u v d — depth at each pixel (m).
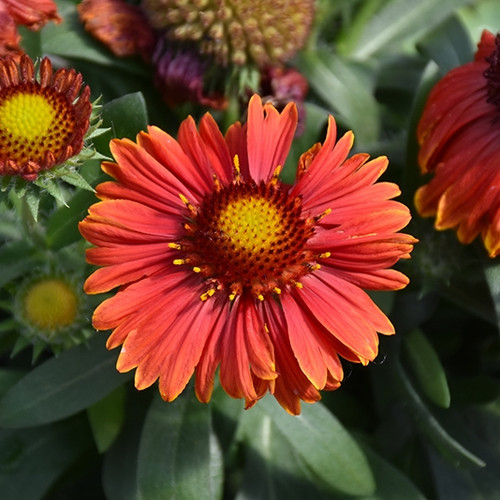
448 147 0.36
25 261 0.35
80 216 0.34
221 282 0.31
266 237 0.31
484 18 0.42
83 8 0.38
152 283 0.31
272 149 0.33
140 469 0.34
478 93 0.35
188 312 0.31
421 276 0.37
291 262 0.31
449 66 0.40
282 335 0.31
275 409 0.35
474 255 0.37
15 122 0.32
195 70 0.38
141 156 0.31
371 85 0.40
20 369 0.39
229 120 0.39
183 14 0.37
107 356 0.35
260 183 0.32
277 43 0.38
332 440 0.35
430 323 0.41
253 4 0.37
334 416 0.37
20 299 0.35
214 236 0.31
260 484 0.38
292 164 0.39
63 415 0.34
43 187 0.32
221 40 0.37
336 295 0.31
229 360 0.30
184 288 0.31
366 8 0.41
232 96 0.39
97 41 0.38
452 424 0.39
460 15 0.42
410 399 0.36
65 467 0.37
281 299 0.31
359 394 0.41
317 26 0.40
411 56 0.42
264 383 0.30
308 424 0.35
